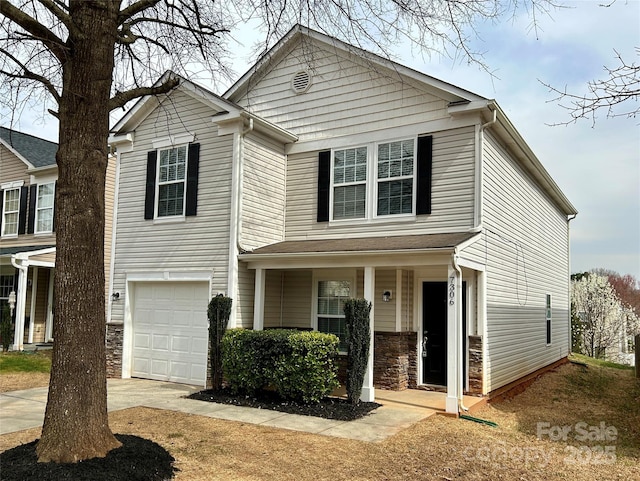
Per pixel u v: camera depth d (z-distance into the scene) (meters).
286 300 12.55
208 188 11.71
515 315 12.75
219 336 10.67
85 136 6.08
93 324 5.89
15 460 5.47
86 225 5.97
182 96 12.27
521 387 12.94
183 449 6.72
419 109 11.19
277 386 9.66
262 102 13.36
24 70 6.58
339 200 12.01
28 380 12.19
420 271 11.53
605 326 31.05
